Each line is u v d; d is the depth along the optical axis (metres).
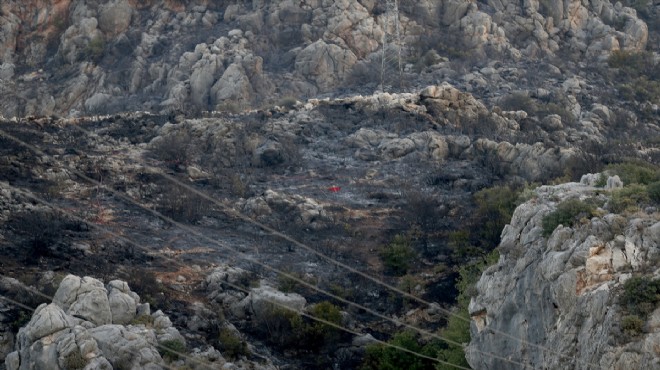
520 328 88.94
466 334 101.06
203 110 159.38
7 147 130.25
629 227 85.50
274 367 100.88
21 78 184.12
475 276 109.19
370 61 176.00
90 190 125.44
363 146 142.00
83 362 87.69
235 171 135.25
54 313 89.31
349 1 182.75
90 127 143.50
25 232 111.50
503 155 135.38
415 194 127.38
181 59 176.00
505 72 176.25
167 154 135.38
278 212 125.19
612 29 190.75
